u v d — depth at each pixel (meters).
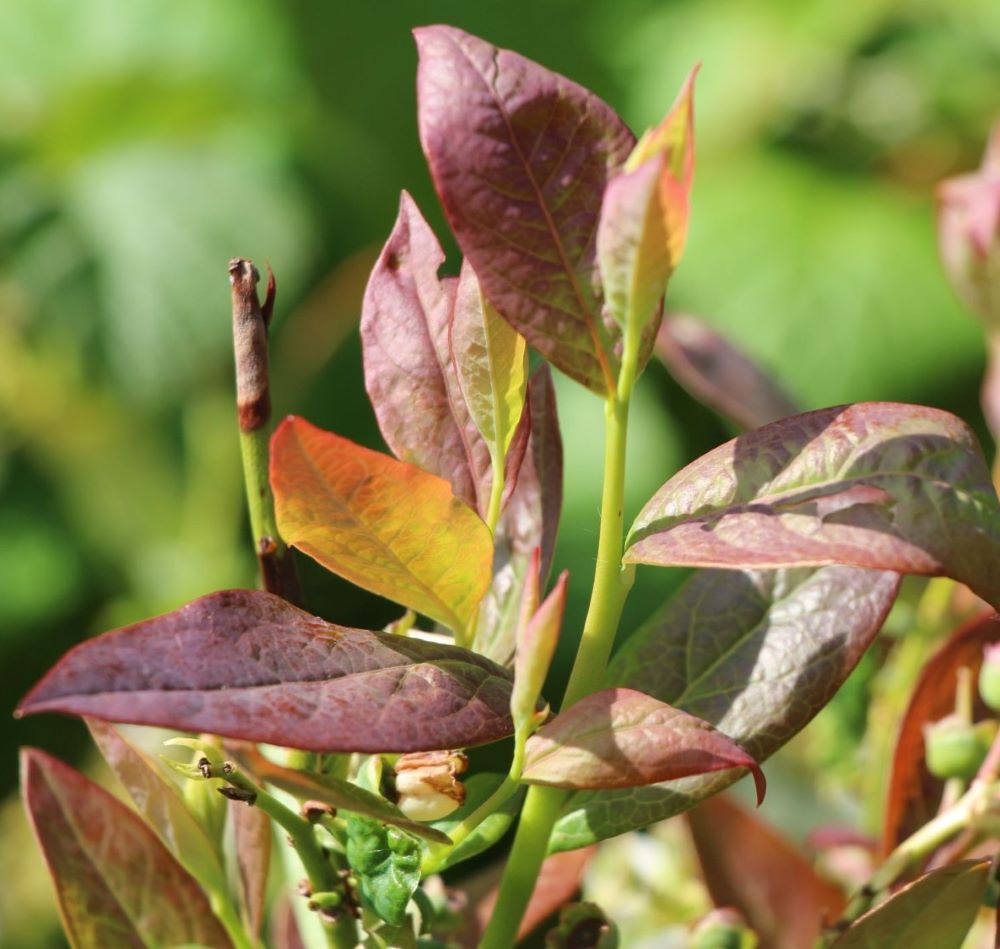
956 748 0.47
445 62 0.41
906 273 1.55
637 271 0.41
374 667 0.41
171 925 0.44
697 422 1.50
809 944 0.49
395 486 0.42
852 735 0.55
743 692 0.44
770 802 0.56
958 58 1.60
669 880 0.54
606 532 0.42
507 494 0.44
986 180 0.55
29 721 1.56
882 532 0.41
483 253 0.42
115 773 0.45
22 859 1.08
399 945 0.43
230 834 0.46
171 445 1.58
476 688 0.42
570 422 1.50
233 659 0.41
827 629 0.44
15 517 1.58
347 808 0.41
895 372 1.51
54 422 1.58
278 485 0.41
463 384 0.43
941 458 0.41
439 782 0.42
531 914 0.48
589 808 0.44
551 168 0.42
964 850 0.46
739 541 0.41
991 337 0.56
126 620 1.48
